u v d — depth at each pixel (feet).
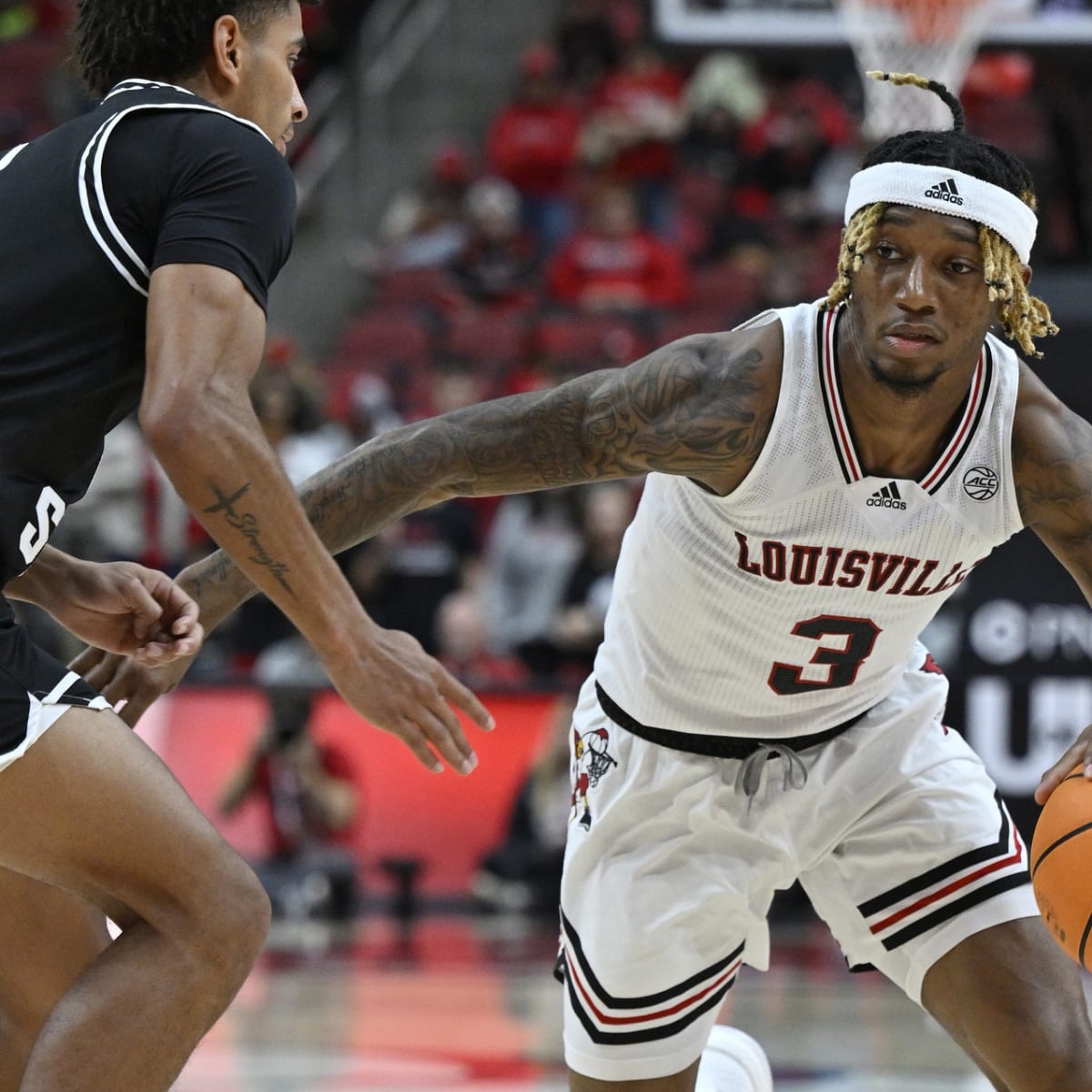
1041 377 82.58
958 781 34.53
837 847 34.91
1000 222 29.45
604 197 127.24
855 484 31.01
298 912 83.20
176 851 27.27
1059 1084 31.86
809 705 34.24
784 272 120.98
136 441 92.27
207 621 32.48
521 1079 52.26
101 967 27.22
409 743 27.78
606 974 34.47
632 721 34.96
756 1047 39.27
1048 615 77.15
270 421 91.97
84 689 27.66
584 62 145.69
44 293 26.86
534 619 90.17
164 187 27.14
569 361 112.68
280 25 29.60
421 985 68.44
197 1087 51.08
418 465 31.81
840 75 142.41
